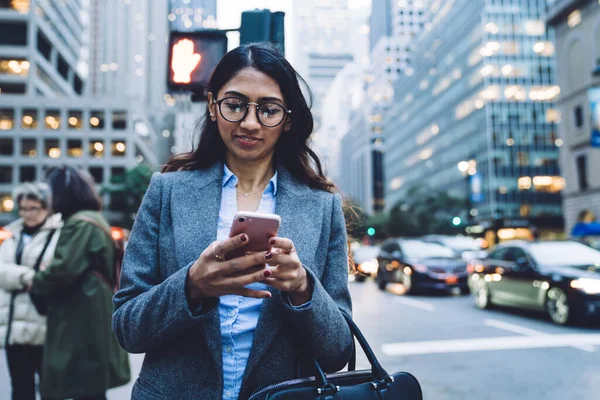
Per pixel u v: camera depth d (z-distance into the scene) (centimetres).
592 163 3706
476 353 647
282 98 149
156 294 122
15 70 5694
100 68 13662
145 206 146
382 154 12875
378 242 7444
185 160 162
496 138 6231
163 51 14000
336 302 146
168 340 130
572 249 977
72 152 5672
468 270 1408
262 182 157
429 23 8562
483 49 6412
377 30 16088
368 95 13662
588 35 3738
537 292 909
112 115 5744
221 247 108
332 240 153
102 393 278
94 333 279
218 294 115
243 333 133
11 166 5588
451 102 7425
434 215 5975
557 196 6159
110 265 293
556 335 755
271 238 109
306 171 163
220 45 525
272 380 131
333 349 135
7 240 316
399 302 1230
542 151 6259
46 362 273
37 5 5828
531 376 535
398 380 137
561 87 4062
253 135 144
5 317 300
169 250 138
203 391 128
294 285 118
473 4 6756
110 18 13800
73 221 281
